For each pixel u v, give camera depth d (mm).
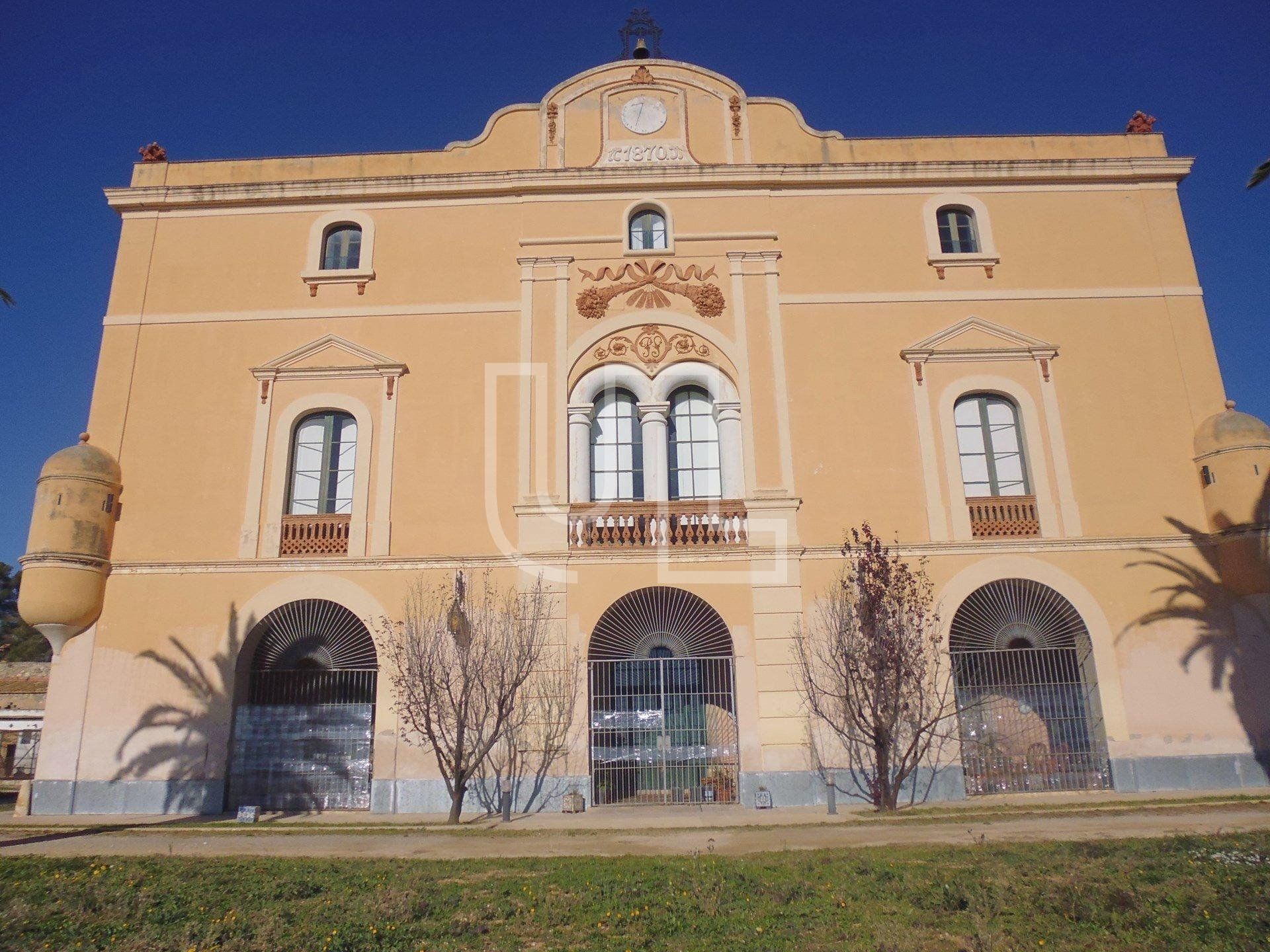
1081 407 19906
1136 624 18578
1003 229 21094
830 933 8312
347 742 18531
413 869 11469
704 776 18234
